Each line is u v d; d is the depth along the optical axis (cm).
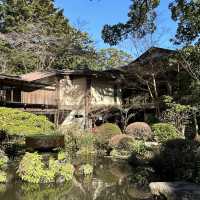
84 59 3541
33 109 2227
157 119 2289
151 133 1955
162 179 1157
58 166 1273
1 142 1730
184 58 2006
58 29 3484
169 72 2427
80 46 3538
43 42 3203
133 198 954
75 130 2027
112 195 1009
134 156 1587
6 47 3064
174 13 1928
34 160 1234
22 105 2186
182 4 1864
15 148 1762
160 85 2541
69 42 3359
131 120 2617
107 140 2008
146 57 2420
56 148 1731
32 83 2269
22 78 2255
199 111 1966
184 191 801
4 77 2017
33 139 1733
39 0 3525
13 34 3069
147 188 1069
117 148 1875
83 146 1928
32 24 3188
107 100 2723
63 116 2548
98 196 1005
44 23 3372
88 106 2508
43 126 1253
